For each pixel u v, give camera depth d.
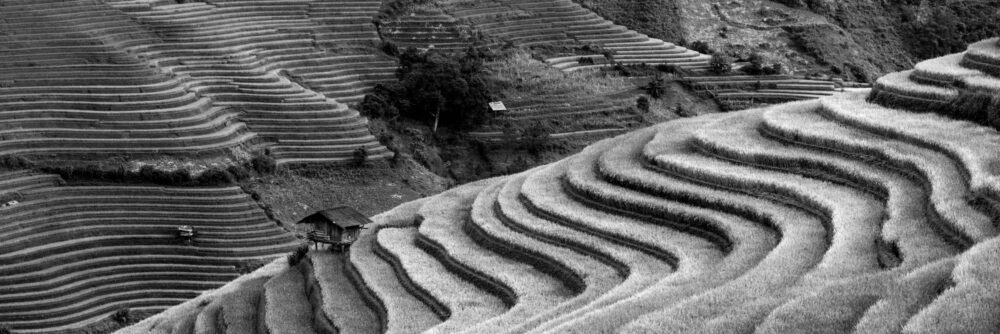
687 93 106.88
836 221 42.91
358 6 109.88
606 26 116.19
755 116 64.19
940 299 28.27
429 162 92.69
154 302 69.06
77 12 94.38
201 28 99.06
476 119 98.06
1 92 82.12
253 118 90.31
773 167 53.09
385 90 98.19
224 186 81.38
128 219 75.88
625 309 35.34
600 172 58.50
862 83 114.50
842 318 29.23
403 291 50.84
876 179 47.25
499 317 41.72
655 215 51.56
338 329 47.84
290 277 59.28
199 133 84.88
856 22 124.56
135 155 81.50
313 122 91.50
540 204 56.00
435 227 58.97
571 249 50.31
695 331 30.33
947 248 37.28
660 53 113.06
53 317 65.25
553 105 101.50
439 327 42.44
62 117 82.12
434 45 108.25
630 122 100.62
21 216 72.75
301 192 84.25
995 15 127.44
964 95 55.34
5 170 76.69
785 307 30.20
